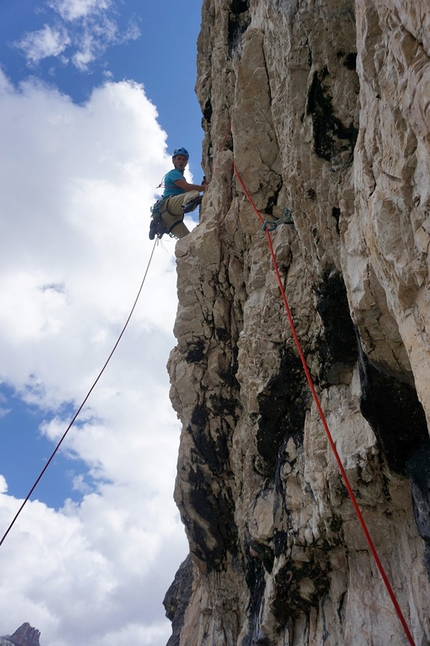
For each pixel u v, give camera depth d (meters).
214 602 8.77
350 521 5.26
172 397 9.41
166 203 10.22
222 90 9.31
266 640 6.70
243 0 8.38
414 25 2.93
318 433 5.66
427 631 4.28
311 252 5.62
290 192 5.64
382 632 4.75
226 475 8.66
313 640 5.90
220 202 8.45
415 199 3.14
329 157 5.08
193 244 8.46
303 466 6.05
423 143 2.96
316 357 6.08
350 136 4.98
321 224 5.31
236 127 7.01
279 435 6.70
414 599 4.51
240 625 8.30
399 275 3.31
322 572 5.89
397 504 4.94
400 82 3.11
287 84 5.46
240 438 8.10
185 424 8.95
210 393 8.60
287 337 6.38
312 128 5.16
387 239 3.41
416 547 4.66
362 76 3.79
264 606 6.68
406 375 4.37
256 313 7.11
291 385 6.41
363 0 3.63
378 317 4.27
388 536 5.10
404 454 4.66
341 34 4.88
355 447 5.05
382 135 3.46
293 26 5.24
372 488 4.97
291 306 6.43
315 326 6.14
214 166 8.98
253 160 7.09
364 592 5.17
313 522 5.68
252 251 7.73
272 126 6.87
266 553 6.78
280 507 6.34
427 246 3.06
